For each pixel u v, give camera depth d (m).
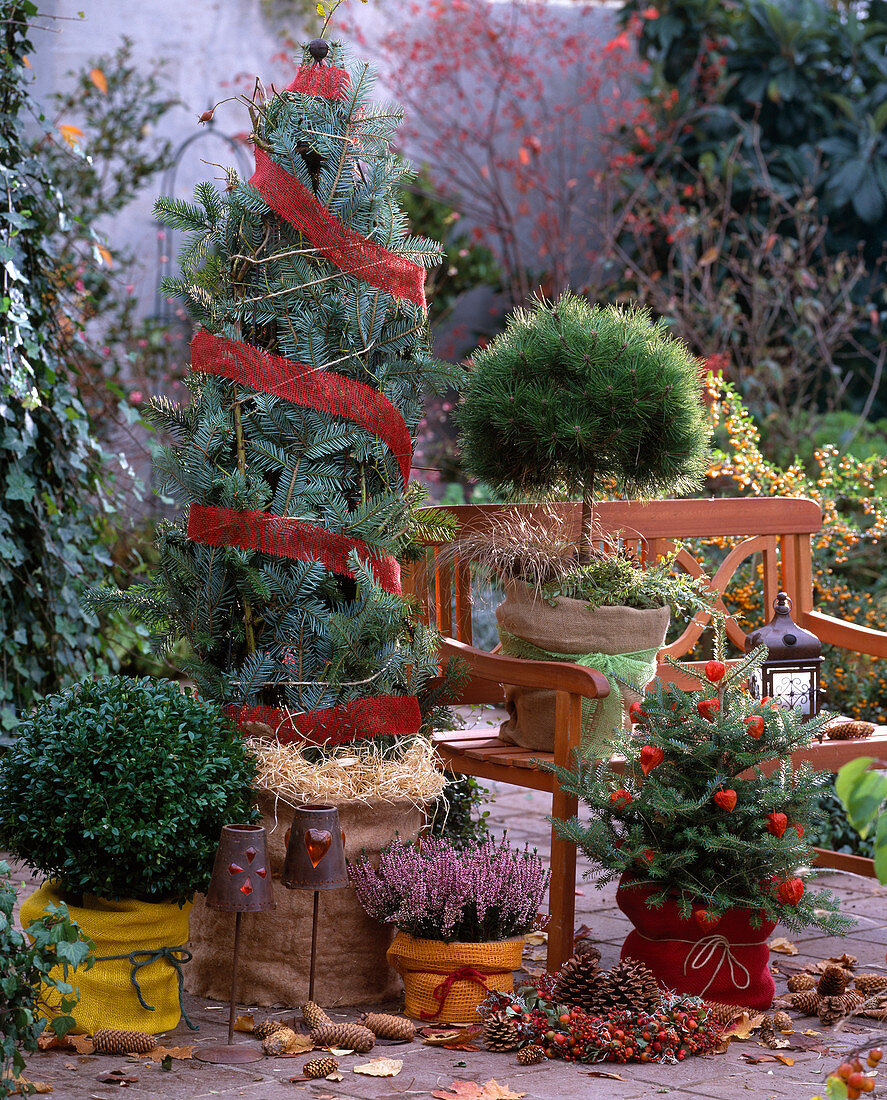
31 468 4.40
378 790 3.13
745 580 5.51
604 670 3.40
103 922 2.84
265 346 3.31
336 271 3.27
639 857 3.03
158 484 3.34
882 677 5.30
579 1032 2.83
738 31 9.47
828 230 9.45
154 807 2.76
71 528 4.55
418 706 3.32
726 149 9.11
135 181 8.29
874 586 6.06
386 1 9.53
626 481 3.65
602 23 9.97
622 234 9.57
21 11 4.31
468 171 9.68
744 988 3.11
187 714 2.94
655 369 3.45
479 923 3.02
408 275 3.30
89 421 4.81
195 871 2.86
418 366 3.38
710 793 3.04
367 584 3.17
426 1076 2.69
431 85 9.41
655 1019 2.88
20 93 4.28
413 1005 3.05
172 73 8.88
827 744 3.65
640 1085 2.66
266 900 2.75
